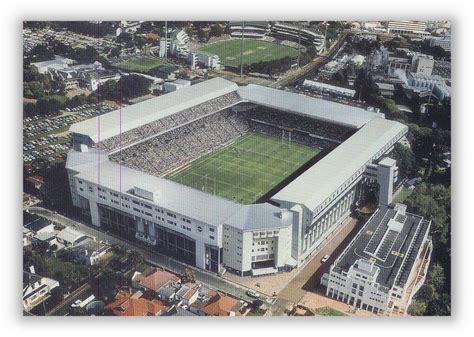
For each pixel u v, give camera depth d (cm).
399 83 17888
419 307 11900
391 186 15062
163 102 18325
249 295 12300
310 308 11950
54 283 12269
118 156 16600
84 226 14475
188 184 16488
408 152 16175
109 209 14188
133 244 13875
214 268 13025
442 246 13500
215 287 12525
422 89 17400
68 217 14800
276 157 18088
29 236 13638
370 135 16475
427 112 17312
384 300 11681
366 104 18525
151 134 17312
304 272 13075
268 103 18750
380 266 12262
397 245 12962
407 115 17588
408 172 16138
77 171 14638
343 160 15200
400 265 12269
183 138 18100
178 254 13538
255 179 16812
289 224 12756
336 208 14500
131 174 14662
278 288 12550
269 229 12556
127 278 12512
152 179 14450
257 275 12888
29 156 16688
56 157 16662
